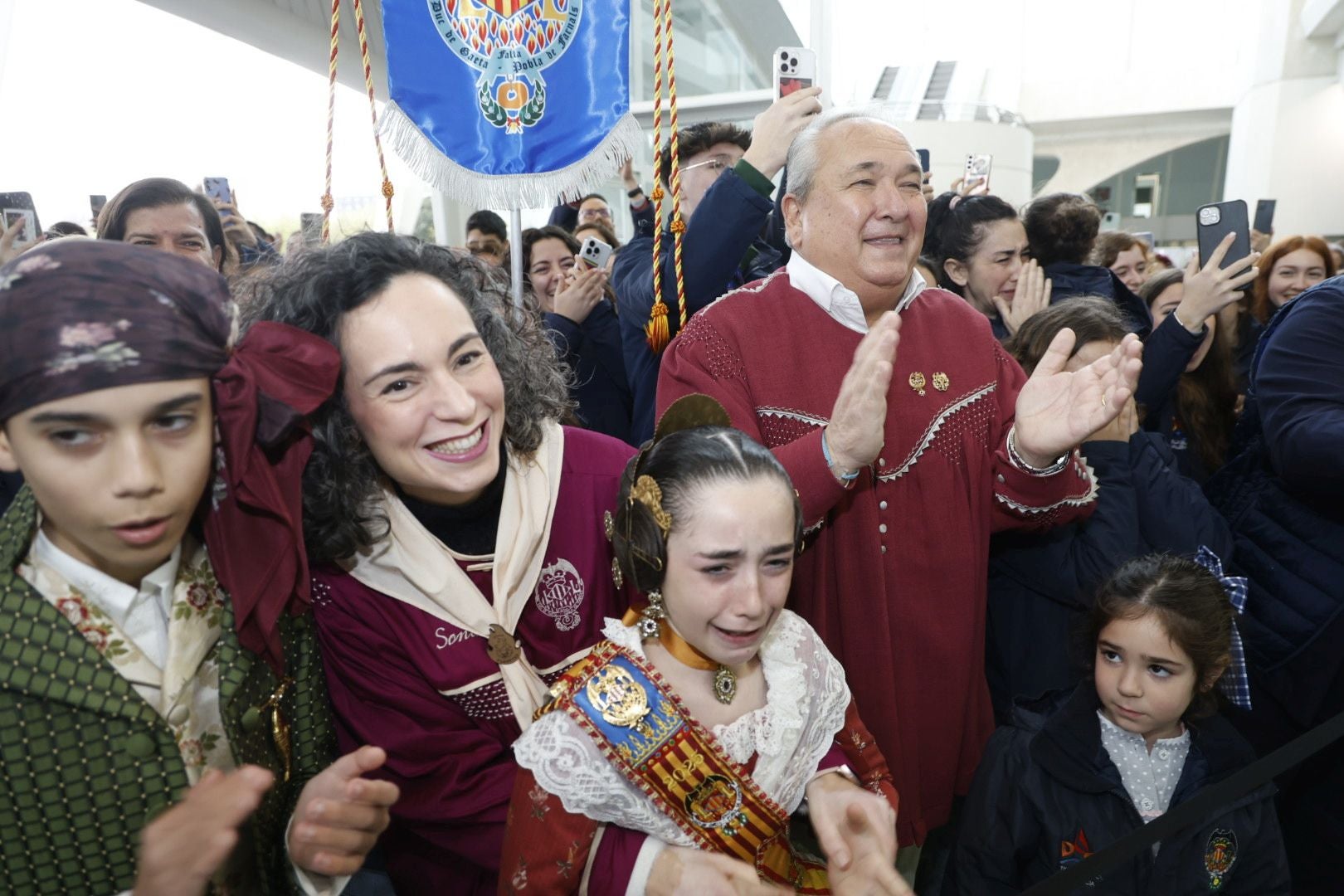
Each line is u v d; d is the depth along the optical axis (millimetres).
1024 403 1271
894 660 1320
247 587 829
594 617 1100
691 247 1573
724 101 4562
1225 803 1126
